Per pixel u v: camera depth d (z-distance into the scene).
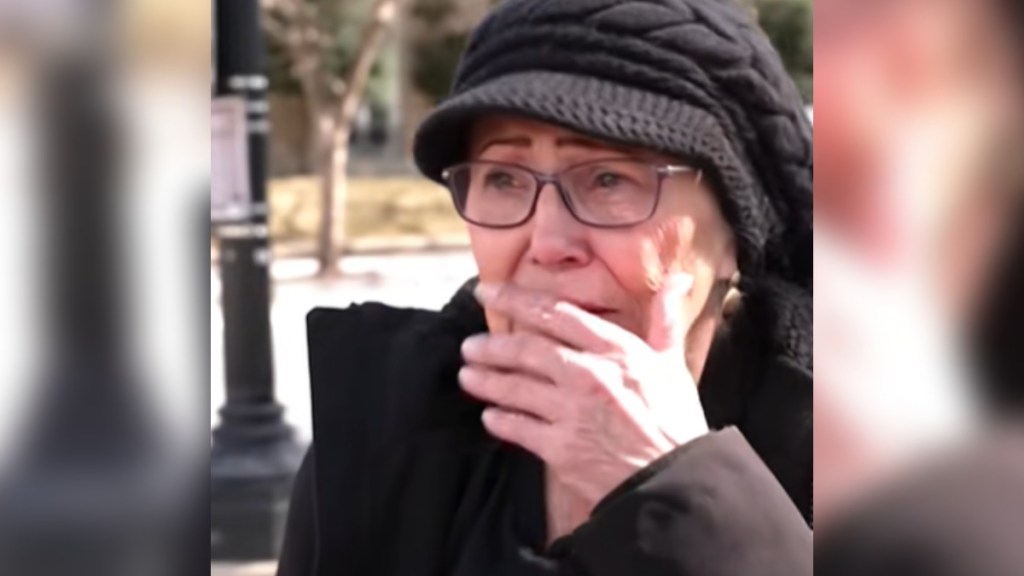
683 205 1.29
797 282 1.38
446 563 1.31
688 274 1.30
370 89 23.94
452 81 1.46
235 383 6.83
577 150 1.28
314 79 16.73
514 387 1.26
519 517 1.30
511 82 1.28
